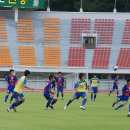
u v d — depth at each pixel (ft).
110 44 329.11
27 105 154.51
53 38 330.34
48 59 311.68
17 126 90.94
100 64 310.04
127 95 141.18
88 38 328.70
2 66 301.63
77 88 140.26
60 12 346.13
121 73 307.78
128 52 322.34
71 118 110.22
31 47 320.70
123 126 94.58
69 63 310.24
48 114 120.57
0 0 332.19
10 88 159.94
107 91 290.15
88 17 345.51
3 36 326.24
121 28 340.80
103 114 123.75
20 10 348.79
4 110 131.54
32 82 287.69
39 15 343.46
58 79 198.59
